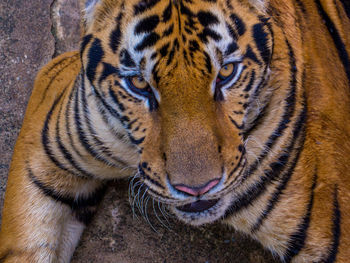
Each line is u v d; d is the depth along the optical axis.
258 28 3.23
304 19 4.25
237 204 3.95
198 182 2.98
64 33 6.21
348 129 4.34
